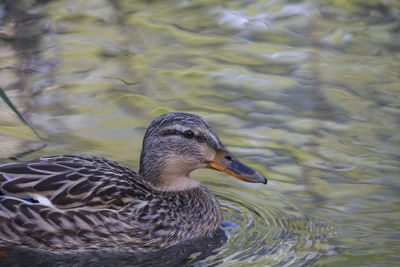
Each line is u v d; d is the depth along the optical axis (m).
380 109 14.70
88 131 13.62
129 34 18.44
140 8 20.14
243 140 13.41
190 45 17.94
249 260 9.84
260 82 15.94
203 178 12.44
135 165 12.30
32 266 9.67
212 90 15.58
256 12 19.88
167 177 10.88
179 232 10.48
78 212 9.83
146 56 17.27
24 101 14.77
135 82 15.85
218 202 11.20
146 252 10.22
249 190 11.98
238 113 14.53
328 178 12.14
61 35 18.19
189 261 9.91
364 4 20.11
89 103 14.82
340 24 19.08
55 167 10.12
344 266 9.48
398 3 20.11
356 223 10.77
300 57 17.27
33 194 9.81
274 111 14.61
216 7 20.20
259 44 18.02
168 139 10.73
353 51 17.61
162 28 18.84
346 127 13.98
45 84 15.61
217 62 17.00
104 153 12.72
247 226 10.89
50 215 9.72
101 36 18.27
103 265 9.83
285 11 19.89
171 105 14.82
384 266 9.44
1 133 13.34
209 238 10.67
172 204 10.65
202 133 10.71
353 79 16.11
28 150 12.70
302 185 11.95
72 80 15.87
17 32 18.08
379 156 12.86
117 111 14.53
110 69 16.50
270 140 13.44
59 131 13.58
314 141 13.39
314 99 15.12
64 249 9.92
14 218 9.74
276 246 10.22
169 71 16.45
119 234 10.02
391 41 18.08
